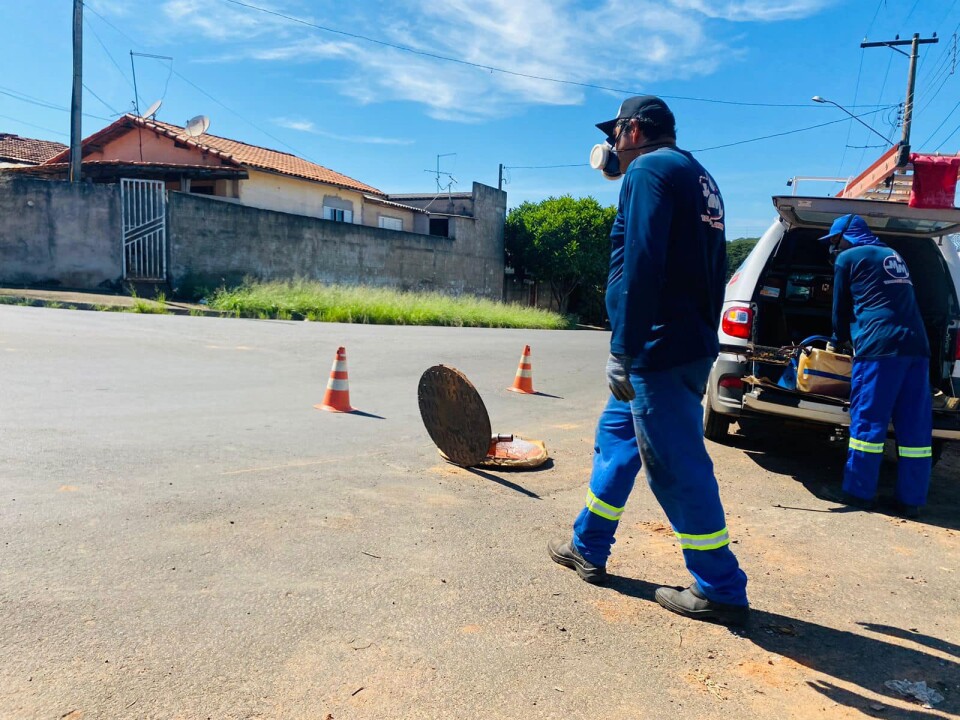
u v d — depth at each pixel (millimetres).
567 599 3102
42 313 12664
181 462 4527
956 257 5414
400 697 2307
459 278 31688
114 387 6707
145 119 24578
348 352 10797
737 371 5488
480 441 4805
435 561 3367
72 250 18141
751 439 6777
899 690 2572
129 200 18422
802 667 2691
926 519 4652
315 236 23438
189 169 21156
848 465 4836
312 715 2178
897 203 5121
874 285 4719
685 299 2887
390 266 27094
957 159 6418
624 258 2834
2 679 2207
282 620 2709
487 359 11547
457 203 33094
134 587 2852
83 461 4355
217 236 20219
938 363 5570
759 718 2357
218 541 3359
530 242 36625
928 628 3070
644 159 2855
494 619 2867
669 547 3789
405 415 6621
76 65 18750
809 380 5090
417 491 4395
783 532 4211
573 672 2541
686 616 3023
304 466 4703
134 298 16125
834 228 5070
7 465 4156
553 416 7332
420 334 15492
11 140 32250
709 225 2895
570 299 41281
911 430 4668
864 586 3482
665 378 2885
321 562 3236
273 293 19000
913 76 24172
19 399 5863
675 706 2391
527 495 4500
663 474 2926
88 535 3287
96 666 2318
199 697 2213
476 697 2342
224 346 10266
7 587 2758
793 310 6723
